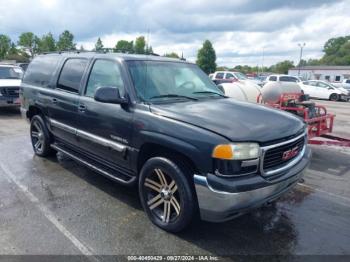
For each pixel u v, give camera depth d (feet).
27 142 21.91
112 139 12.11
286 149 10.32
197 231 10.75
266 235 10.69
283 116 11.57
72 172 16.06
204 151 9.03
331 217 12.08
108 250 9.58
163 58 14.28
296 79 79.30
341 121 37.27
